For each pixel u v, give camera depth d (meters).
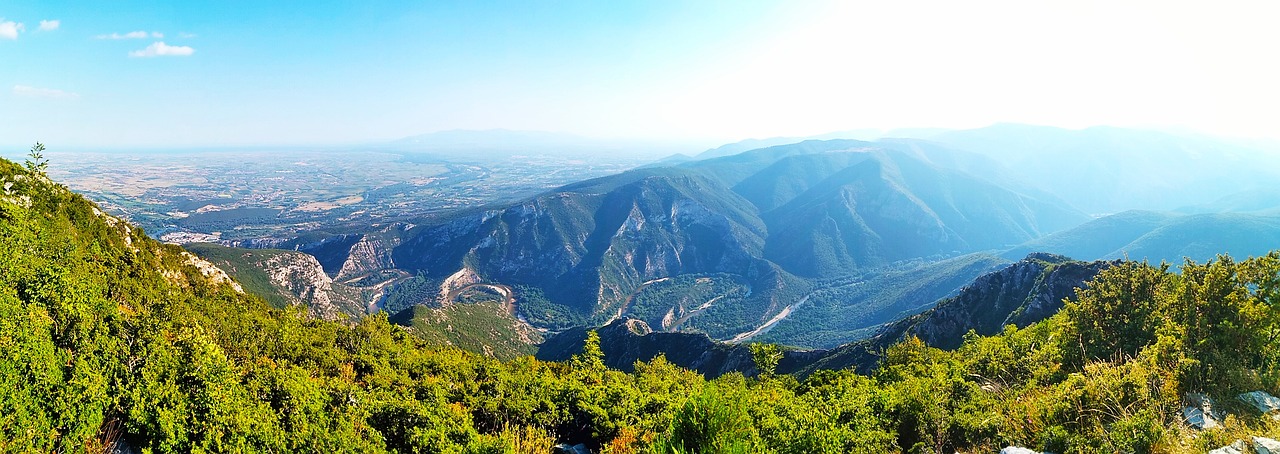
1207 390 14.59
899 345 72.31
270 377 30.58
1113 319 23.64
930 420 19.80
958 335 115.19
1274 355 16.14
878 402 23.70
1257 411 13.30
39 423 17.72
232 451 21.78
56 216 51.88
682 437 12.19
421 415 29.06
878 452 18.98
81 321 25.78
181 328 33.12
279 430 24.53
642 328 188.00
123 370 22.83
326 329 70.88
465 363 64.25
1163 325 20.56
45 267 30.81
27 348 20.00
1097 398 15.49
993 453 16.36
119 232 65.69
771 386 57.50
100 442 19.70
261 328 52.91
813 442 19.12
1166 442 12.36
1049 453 14.35
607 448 28.73
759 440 17.28
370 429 27.58
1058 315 37.94
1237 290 17.41
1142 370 15.95
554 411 35.31
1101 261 94.62
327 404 30.53
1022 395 19.97
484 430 35.00
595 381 60.00
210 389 23.64
